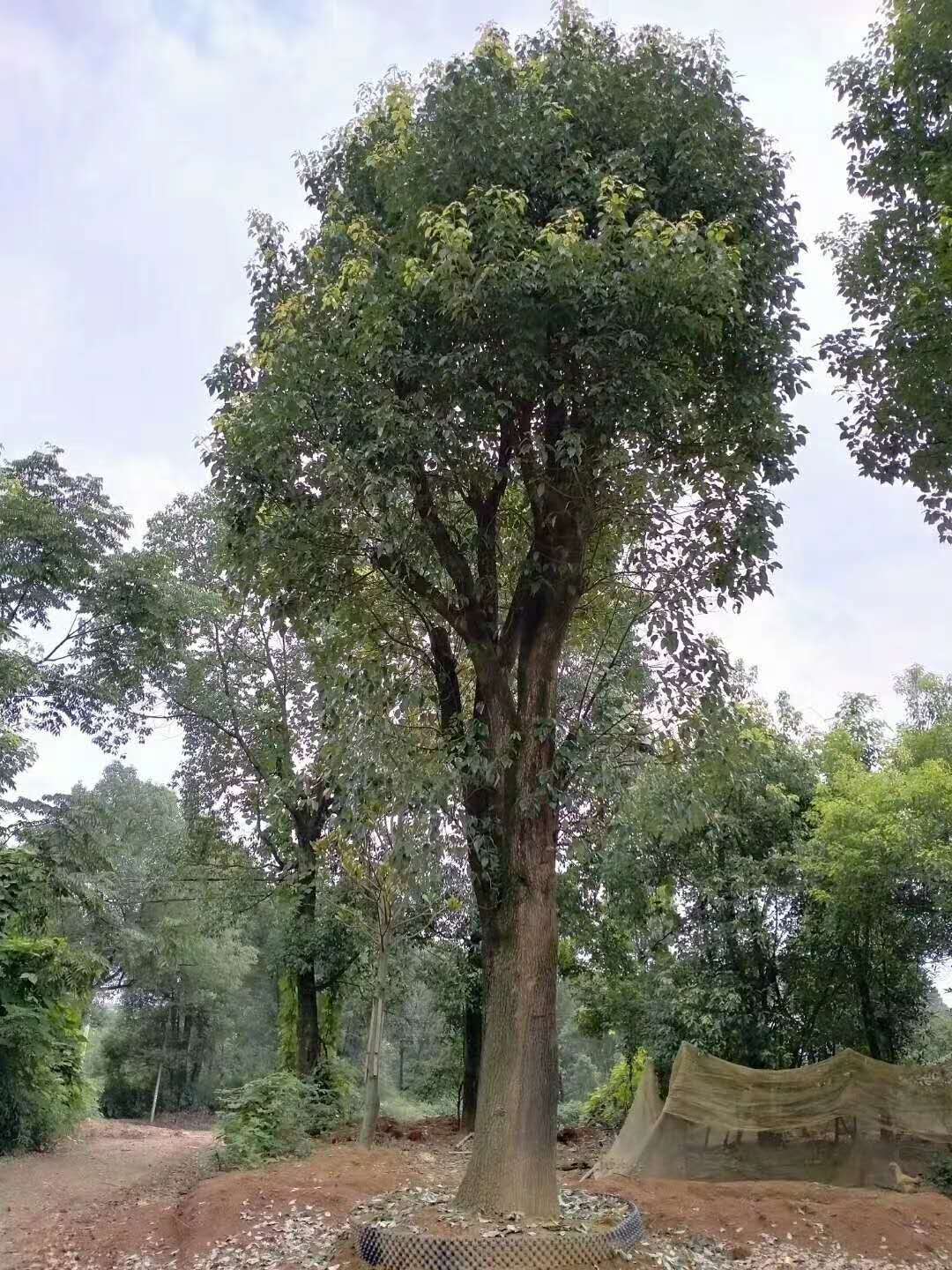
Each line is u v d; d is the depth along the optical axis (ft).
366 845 45.42
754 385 29.96
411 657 33.40
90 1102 74.49
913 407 32.17
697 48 30.71
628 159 28.60
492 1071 26.32
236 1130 46.39
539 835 28.07
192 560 71.56
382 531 28.19
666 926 59.72
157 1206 33.76
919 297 29.94
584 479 29.30
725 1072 41.19
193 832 70.54
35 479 60.03
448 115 28.50
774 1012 51.52
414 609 31.65
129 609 59.82
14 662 54.80
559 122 28.78
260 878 67.56
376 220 31.32
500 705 29.76
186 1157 52.44
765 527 29.17
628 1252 23.85
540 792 27.35
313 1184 33.47
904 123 33.12
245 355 34.04
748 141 30.68
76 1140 58.85
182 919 104.06
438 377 27.61
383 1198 30.58
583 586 31.37
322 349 28.63
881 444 33.65
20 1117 52.37
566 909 59.77
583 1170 44.47
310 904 66.08
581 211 27.50
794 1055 51.65
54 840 56.34
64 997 57.11
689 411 28.89
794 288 30.83
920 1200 32.27
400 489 26.96
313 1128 54.85
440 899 50.52
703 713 30.83
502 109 28.76
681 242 25.29
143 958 106.22
